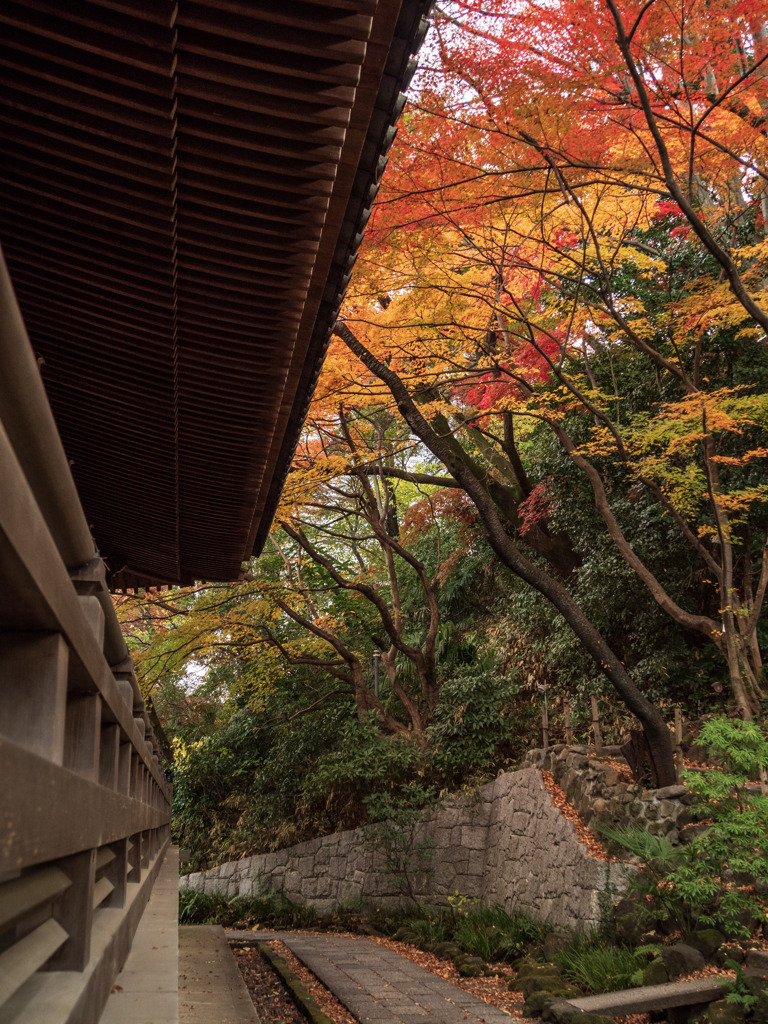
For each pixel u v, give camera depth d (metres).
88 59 2.61
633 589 13.23
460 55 7.12
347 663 16.33
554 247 9.31
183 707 22.56
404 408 10.38
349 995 8.07
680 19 7.33
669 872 7.71
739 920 7.23
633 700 9.85
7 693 1.31
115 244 3.56
